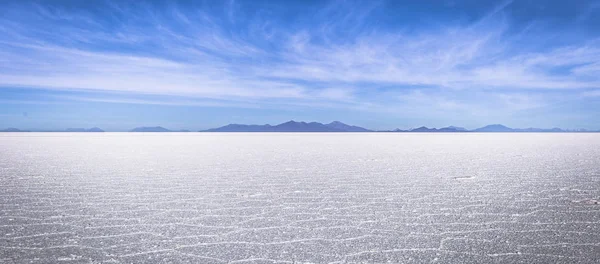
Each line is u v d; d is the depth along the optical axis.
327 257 2.20
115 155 9.66
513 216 3.14
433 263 2.10
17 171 6.12
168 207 3.53
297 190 4.45
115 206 3.56
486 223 2.92
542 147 13.67
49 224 2.90
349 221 3.01
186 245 2.42
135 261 2.14
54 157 8.91
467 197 3.99
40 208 3.45
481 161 8.02
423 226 2.85
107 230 2.75
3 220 3.01
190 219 3.08
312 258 2.19
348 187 4.66
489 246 2.38
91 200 3.83
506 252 2.27
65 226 2.85
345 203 3.71
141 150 11.90
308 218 3.12
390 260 2.15
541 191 4.32
